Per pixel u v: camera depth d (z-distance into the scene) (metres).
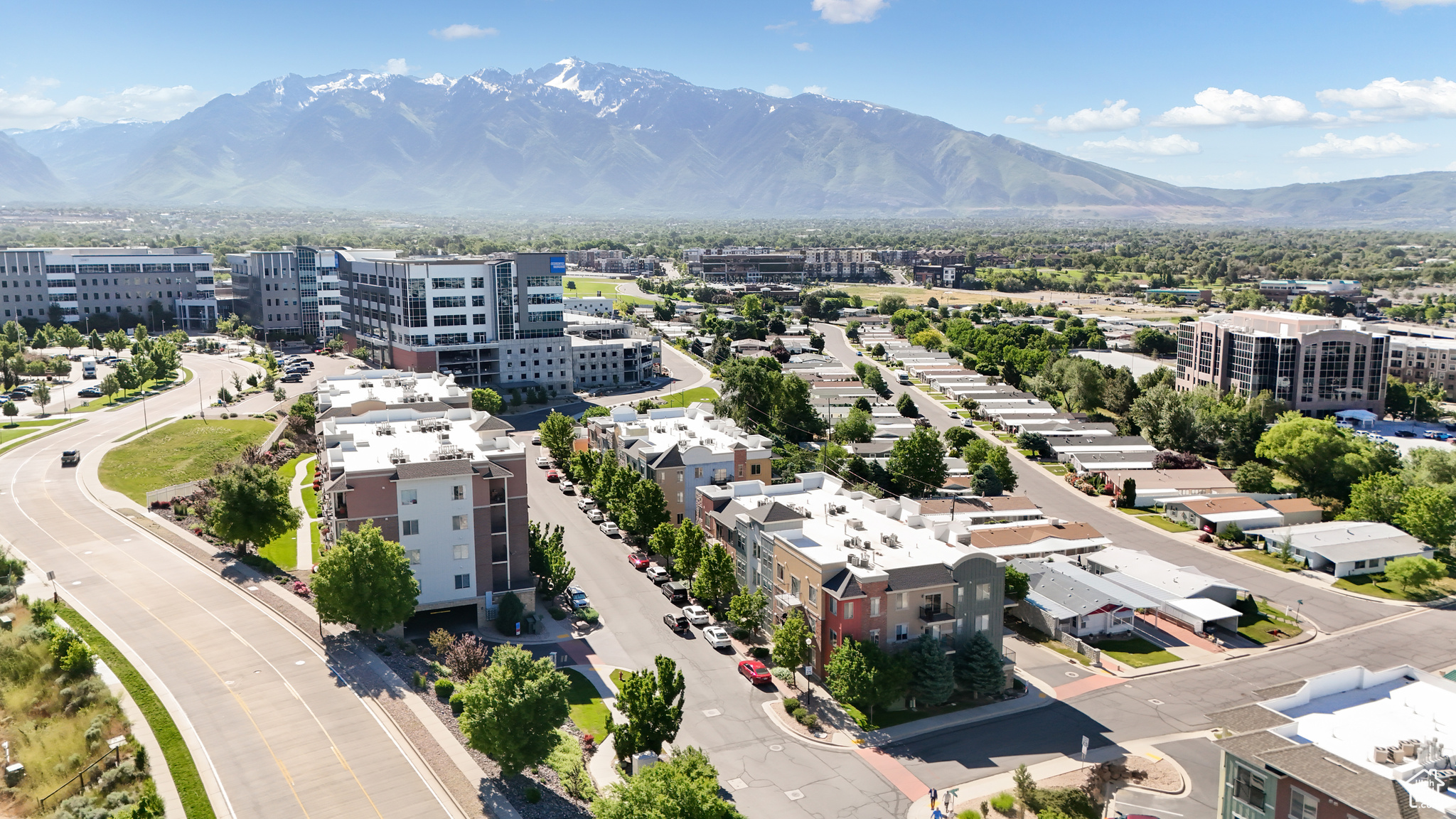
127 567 130.38
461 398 169.38
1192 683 116.06
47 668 97.50
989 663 108.44
